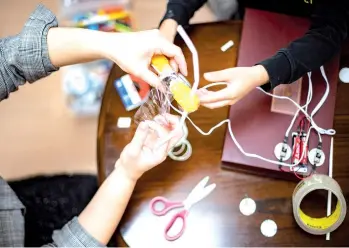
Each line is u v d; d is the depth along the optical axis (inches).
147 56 29.8
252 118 32.9
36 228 39.0
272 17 35.9
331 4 34.5
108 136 33.4
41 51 31.0
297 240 30.4
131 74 32.3
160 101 31.0
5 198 31.5
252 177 32.0
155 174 32.0
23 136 54.3
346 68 35.0
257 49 34.8
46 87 55.8
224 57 35.5
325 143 32.3
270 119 32.8
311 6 36.8
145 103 32.6
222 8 47.7
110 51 30.3
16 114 55.1
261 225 30.7
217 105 30.4
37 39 31.0
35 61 31.2
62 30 31.5
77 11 56.6
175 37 35.9
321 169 31.6
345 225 30.6
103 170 32.8
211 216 30.9
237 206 31.2
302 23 35.7
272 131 32.4
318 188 28.7
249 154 31.5
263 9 39.2
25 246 38.1
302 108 32.9
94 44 30.6
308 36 33.0
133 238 30.5
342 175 31.8
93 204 30.4
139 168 29.3
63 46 31.1
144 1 59.7
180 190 31.7
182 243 30.3
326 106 33.3
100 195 30.3
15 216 31.3
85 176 42.2
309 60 32.1
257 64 31.6
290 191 31.6
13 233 30.9
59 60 31.7
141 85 34.1
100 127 33.8
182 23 36.1
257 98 33.4
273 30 35.4
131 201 31.4
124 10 57.5
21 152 53.6
